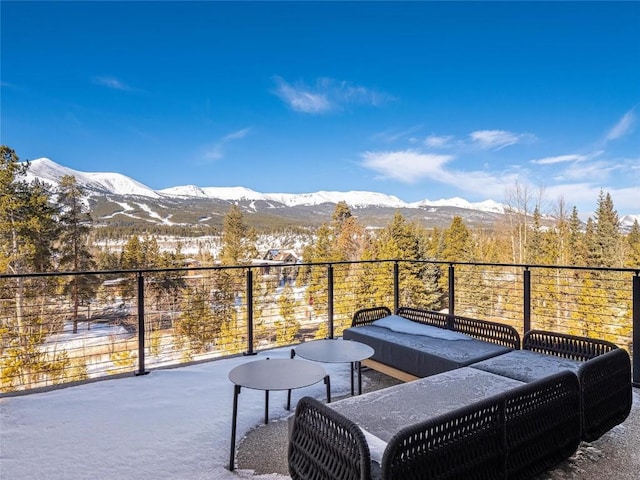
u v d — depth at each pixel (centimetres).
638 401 295
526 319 399
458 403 211
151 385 328
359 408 206
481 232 1894
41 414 274
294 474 173
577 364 269
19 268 1421
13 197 1432
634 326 329
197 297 912
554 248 1764
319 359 283
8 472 209
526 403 181
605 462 219
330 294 468
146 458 223
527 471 180
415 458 143
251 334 414
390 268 944
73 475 207
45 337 943
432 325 403
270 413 280
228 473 211
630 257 1705
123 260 1691
